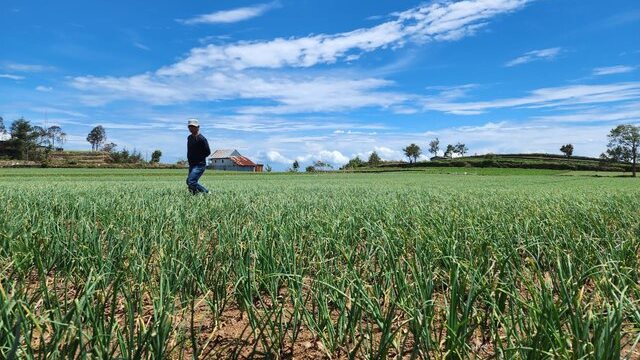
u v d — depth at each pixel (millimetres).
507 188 23016
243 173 79188
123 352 2293
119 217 6410
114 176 49812
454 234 5094
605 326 2160
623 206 9031
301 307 3158
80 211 6957
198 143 13297
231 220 6141
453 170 115250
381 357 2467
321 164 132250
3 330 2260
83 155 158375
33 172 60500
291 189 18375
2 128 190500
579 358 2156
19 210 6984
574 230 5836
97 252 3980
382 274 3734
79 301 2441
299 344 3135
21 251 4168
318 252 3992
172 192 13406
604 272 3256
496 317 2838
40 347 2264
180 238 4871
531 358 2238
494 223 5973
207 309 3721
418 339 2402
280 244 4398
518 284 3977
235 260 4078
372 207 8328
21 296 2775
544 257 4730
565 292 2648
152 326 2373
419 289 3059
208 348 2973
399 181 40906
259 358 2885
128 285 3301
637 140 116438
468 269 3387
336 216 6820
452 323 2641
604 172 115250
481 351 2902
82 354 2203
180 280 3598
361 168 140250
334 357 2912
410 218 6707
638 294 3178
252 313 2945
